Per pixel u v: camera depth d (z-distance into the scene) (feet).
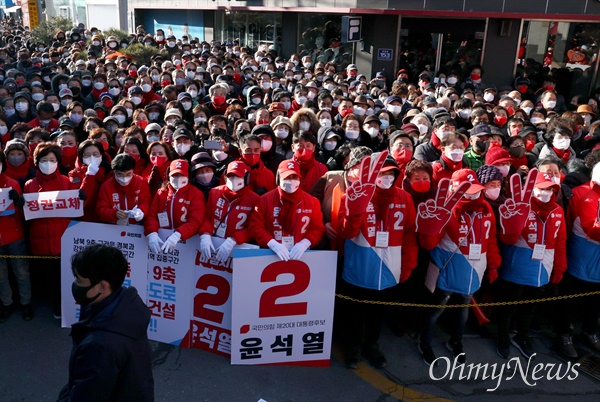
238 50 61.67
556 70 51.78
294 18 61.21
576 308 17.63
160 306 14.97
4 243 15.28
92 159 15.97
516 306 15.55
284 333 14.12
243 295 13.67
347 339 15.81
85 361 7.93
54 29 80.84
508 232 14.11
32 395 13.15
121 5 94.53
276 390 13.50
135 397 8.37
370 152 13.91
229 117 25.38
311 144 16.98
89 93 35.29
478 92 38.60
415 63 53.93
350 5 53.47
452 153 15.99
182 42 67.00
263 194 14.73
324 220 15.11
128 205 15.25
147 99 33.99
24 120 25.79
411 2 50.85
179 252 14.57
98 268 8.25
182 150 17.90
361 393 13.58
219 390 13.41
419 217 13.52
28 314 16.19
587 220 14.67
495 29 51.11
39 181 15.53
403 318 16.21
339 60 57.36
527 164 19.40
